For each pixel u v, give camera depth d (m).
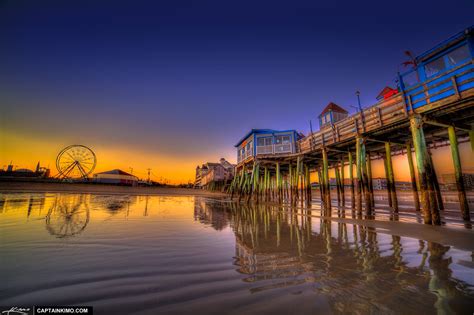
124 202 20.05
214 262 4.01
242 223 8.95
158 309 2.33
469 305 2.47
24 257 4.10
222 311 2.31
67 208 13.11
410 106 9.05
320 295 2.73
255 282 3.12
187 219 9.95
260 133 21.75
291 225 8.46
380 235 6.49
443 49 9.48
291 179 19.80
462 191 9.40
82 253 4.42
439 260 4.11
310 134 16.55
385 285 3.03
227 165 64.50
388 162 13.41
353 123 12.33
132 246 5.04
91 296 2.61
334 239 6.04
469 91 7.34
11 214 9.99
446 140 13.34
